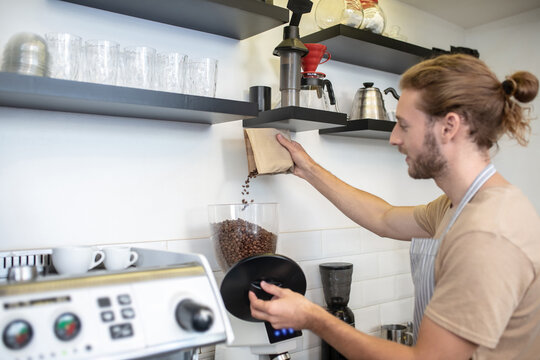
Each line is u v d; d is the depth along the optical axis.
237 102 1.40
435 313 1.00
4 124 1.26
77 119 1.38
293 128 1.78
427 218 1.45
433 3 2.41
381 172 2.28
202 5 1.37
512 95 1.08
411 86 1.14
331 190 1.65
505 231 0.97
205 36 1.65
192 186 1.61
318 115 1.58
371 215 1.61
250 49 1.78
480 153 1.13
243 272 1.14
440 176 1.16
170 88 1.34
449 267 1.01
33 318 0.71
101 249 1.12
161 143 1.54
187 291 0.88
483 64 1.11
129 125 1.48
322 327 1.12
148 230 1.51
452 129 1.09
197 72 1.39
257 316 1.15
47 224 1.32
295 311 1.12
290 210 1.91
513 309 0.98
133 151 1.48
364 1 1.89
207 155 1.65
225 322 0.90
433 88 1.09
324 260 2.02
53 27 1.34
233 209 1.42
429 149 1.13
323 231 2.03
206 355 1.61
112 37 1.44
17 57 1.10
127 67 1.28
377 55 2.00
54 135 1.34
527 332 1.03
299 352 1.92
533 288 1.00
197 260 0.94
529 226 1.00
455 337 0.97
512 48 2.60
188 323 0.84
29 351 0.70
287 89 1.60
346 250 2.12
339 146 2.10
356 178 2.17
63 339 0.73
